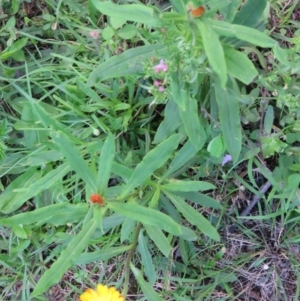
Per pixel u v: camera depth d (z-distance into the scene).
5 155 0.63
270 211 0.63
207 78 0.54
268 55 0.58
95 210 0.45
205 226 0.53
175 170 0.55
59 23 0.66
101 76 0.51
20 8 0.68
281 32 0.61
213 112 0.56
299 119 0.54
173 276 0.65
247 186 0.61
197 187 0.52
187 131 0.49
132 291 0.66
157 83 0.48
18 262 0.66
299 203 0.59
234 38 0.49
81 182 0.63
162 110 0.64
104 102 0.60
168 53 0.45
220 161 0.59
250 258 0.64
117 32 0.58
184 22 0.41
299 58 0.51
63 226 0.65
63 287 0.67
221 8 0.48
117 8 0.42
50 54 0.64
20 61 0.67
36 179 0.63
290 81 0.54
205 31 0.39
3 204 0.62
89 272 0.66
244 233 0.65
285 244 0.63
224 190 0.63
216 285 0.65
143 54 0.50
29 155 0.60
